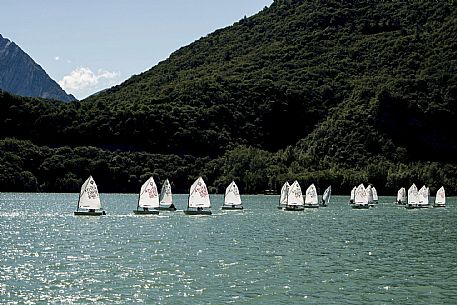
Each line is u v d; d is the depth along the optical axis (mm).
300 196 136625
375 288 45250
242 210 134000
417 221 109125
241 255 61188
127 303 39344
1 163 196625
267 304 39688
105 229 87062
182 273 49938
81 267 52531
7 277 47406
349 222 105375
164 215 114500
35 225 92688
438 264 56750
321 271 52000
